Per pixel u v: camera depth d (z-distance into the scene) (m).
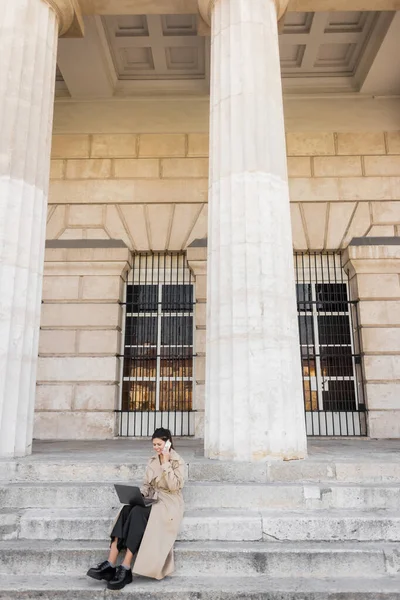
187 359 12.36
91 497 5.58
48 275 12.43
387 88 13.30
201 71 13.45
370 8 9.29
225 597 4.19
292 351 6.81
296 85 13.68
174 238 12.70
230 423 6.45
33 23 8.21
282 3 8.60
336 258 12.78
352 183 12.87
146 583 4.37
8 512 5.35
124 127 13.42
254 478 5.94
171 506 4.71
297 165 13.04
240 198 7.14
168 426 11.94
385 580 4.47
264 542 4.98
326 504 5.52
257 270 6.84
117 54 13.04
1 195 7.40
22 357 7.17
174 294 12.72
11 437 6.81
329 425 11.84
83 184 13.05
